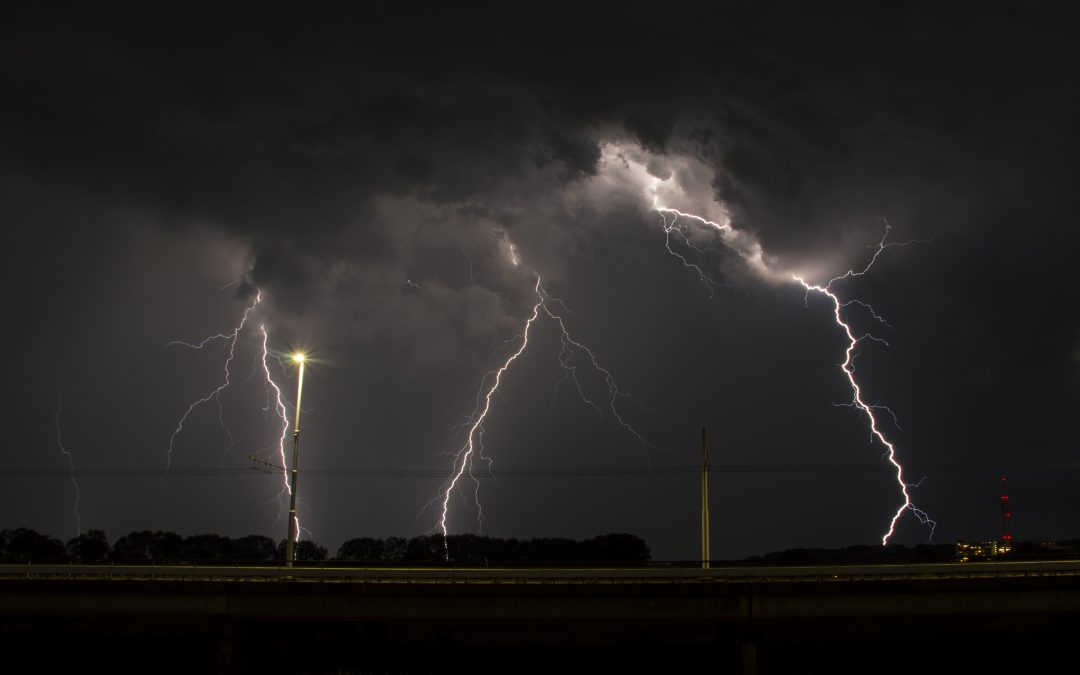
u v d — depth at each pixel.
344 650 45.03
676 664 44.00
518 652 44.66
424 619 41.56
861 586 41.41
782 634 44.28
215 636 42.22
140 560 52.66
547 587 41.06
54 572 46.38
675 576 43.12
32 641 44.97
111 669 44.38
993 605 42.38
